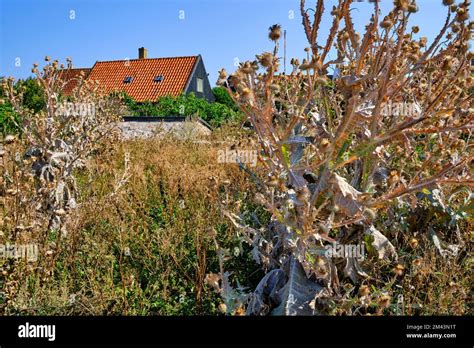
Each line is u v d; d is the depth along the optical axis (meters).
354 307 2.86
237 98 2.55
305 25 2.70
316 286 2.68
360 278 2.93
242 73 2.42
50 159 4.61
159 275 3.74
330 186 2.56
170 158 7.64
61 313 3.13
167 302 3.42
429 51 2.61
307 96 2.61
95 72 30.86
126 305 3.18
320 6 2.63
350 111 2.40
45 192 3.83
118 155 7.87
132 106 24.97
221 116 24.33
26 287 3.20
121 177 5.64
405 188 2.59
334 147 2.55
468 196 3.61
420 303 2.94
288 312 2.56
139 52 33.94
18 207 3.44
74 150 5.59
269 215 4.41
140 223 4.61
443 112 2.57
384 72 2.60
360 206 2.56
